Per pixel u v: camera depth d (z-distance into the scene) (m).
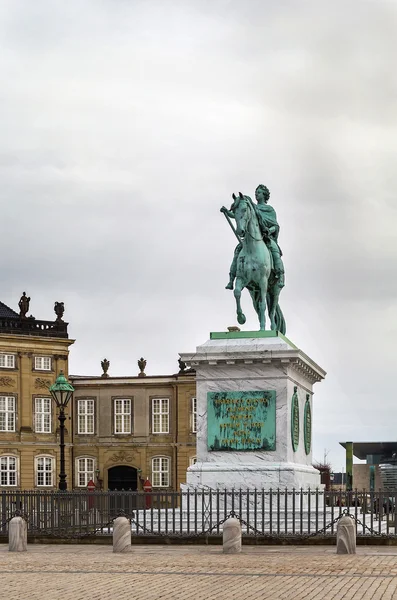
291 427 40.72
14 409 112.56
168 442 114.56
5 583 26.00
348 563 29.38
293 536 35.62
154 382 115.31
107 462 115.56
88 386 116.38
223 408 40.53
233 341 40.69
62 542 38.12
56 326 115.56
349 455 70.00
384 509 40.62
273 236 43.91
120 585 25.48
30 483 112.88
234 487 39.53
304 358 41.34
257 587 24.75
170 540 36.59
